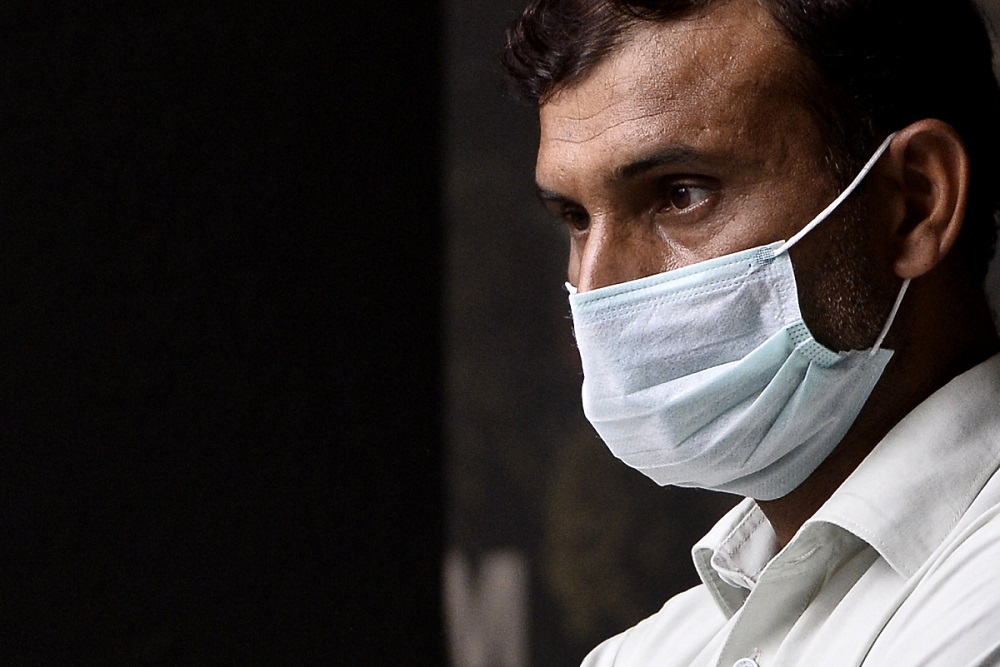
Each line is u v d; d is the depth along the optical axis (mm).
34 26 5312
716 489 3104
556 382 14508
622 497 14148
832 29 2857
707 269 2896
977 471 2795
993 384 2916
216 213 5535
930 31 2984
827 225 2879
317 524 5578
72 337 5234
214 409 5414
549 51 3004
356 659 5594
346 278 5832
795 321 2875
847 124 2883
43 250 5238
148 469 5273
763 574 2885
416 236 6051
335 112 5891
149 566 5223
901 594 2658
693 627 3441
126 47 5422
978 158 3062
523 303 14664
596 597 14039
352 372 5797
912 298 2951
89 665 5109
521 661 14031
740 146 2863
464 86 14625
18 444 5129
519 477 14414
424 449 5910
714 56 2871
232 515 5387
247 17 5699
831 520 2779
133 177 5387
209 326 5457
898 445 2840
